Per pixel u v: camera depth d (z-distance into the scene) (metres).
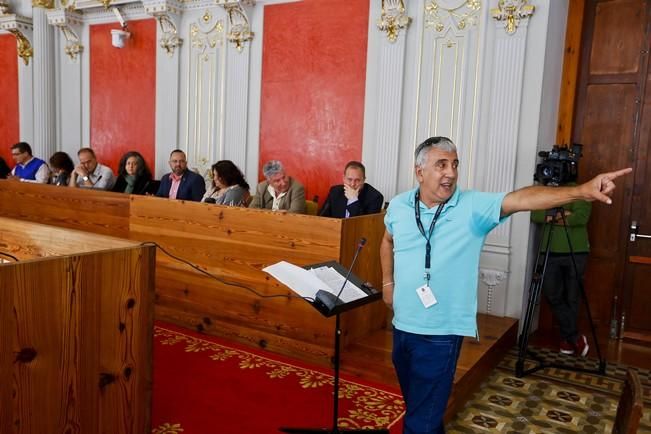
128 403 2.13
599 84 4.51
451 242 2.04
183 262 4.00
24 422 1.76
